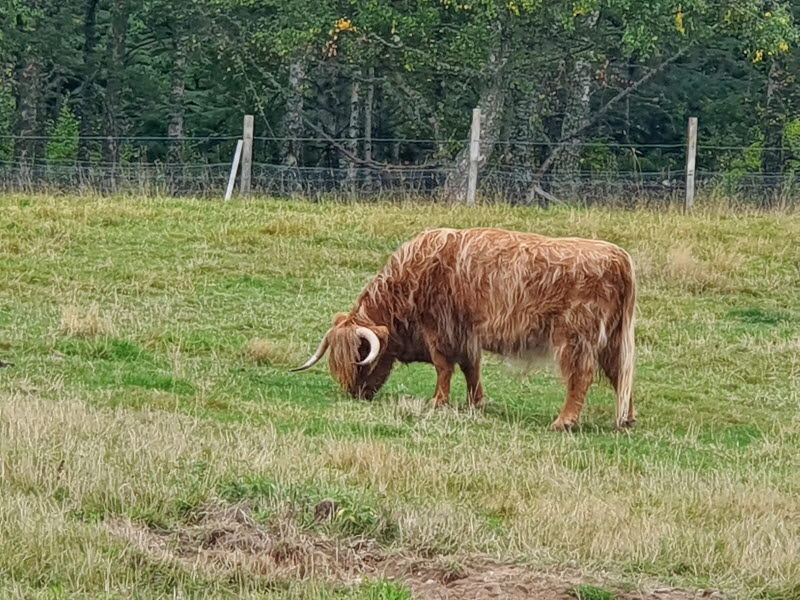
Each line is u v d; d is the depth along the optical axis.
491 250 12.27
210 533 7.59
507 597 7.04
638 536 8.01
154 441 9.42
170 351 13.88
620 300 12.02
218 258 17.72
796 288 17.81
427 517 8.00
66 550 7.01
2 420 9.76
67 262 17.19
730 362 14.75
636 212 21.00
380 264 18.02
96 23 39.06
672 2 24.69
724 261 18.33
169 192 23.28
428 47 26.67
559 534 8.02
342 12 26.83
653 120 37.69
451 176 24.56
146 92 36.34
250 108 34.22
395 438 10.94
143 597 6.54
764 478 10.24
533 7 23.92
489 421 11.96
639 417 12.69
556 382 13.99
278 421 11.28
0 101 34.25
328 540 7.66
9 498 7.78
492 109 25.92
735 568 7.65
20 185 22.19
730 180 25.11
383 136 36.19
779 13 25.98
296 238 18.77
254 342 14.02
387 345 12.66
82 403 10.77
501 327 12.17
